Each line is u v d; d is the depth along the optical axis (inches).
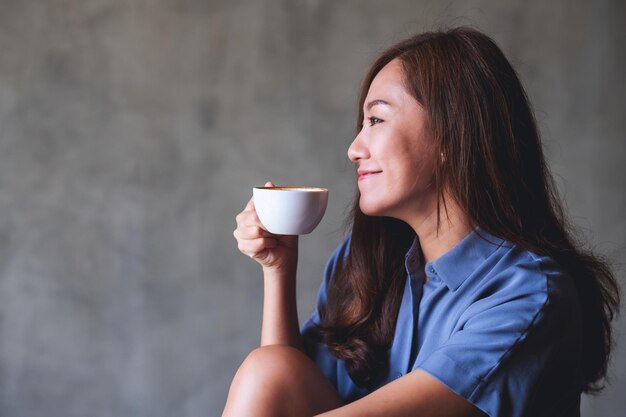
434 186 43.8
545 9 91.4
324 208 45.2
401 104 43.2
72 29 89.5
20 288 91.9
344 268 52.9
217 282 93.4
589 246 86.7
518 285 39.2
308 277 93.9
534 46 91.7
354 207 51.1
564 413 40.8
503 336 36.4
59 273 92.1
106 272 92.5
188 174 91.8
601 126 92.9
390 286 49.2
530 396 36.3
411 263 46.5
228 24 90.5
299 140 91.9
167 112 91.0
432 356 36.6
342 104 91.6
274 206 43.9
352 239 51.0
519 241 42.1
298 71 91.2
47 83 89.9
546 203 45.3
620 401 94.0
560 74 92.2
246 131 91.7
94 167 91.2
